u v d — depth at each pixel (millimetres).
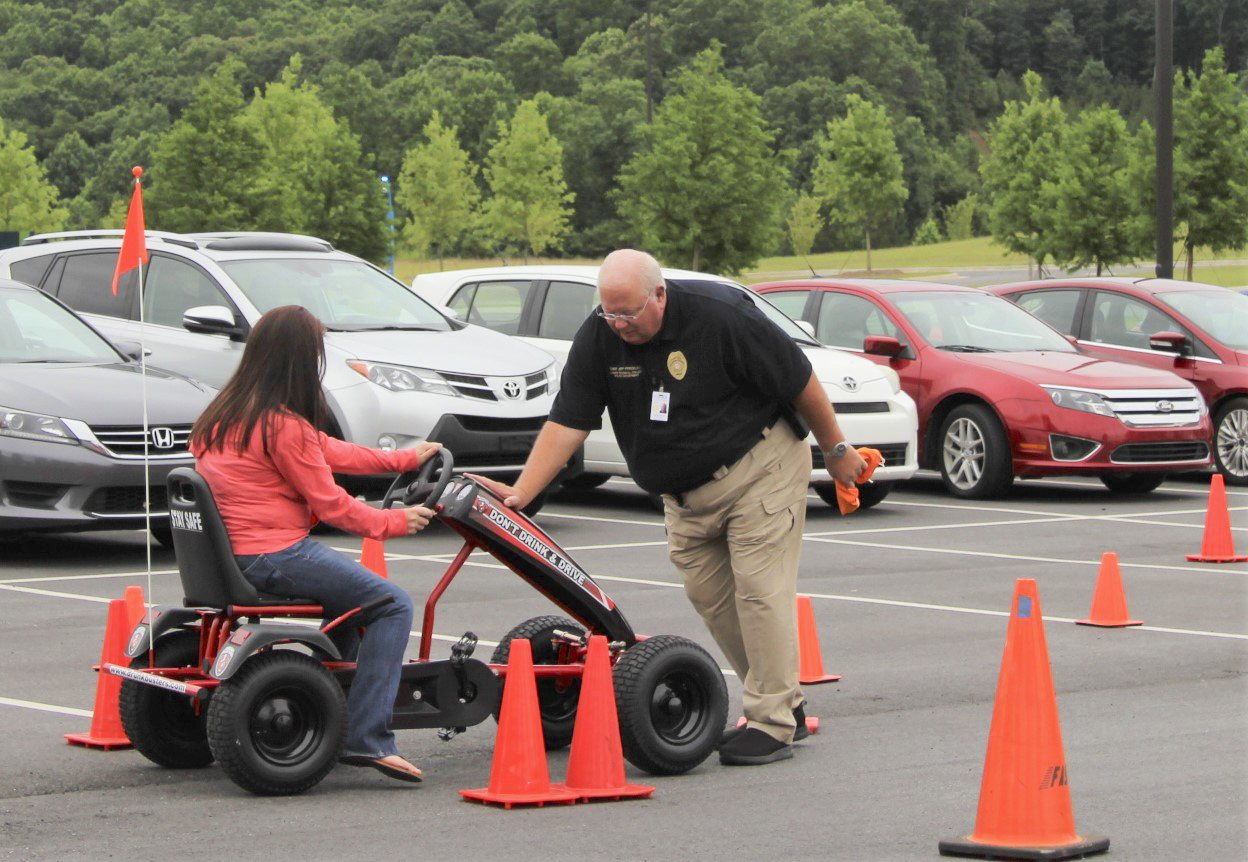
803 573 12023
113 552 13031
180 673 6453
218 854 5473
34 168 78562
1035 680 5355
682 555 6906
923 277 75625
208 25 182750
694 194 50844
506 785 6113
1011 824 5340
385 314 14812
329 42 171125
